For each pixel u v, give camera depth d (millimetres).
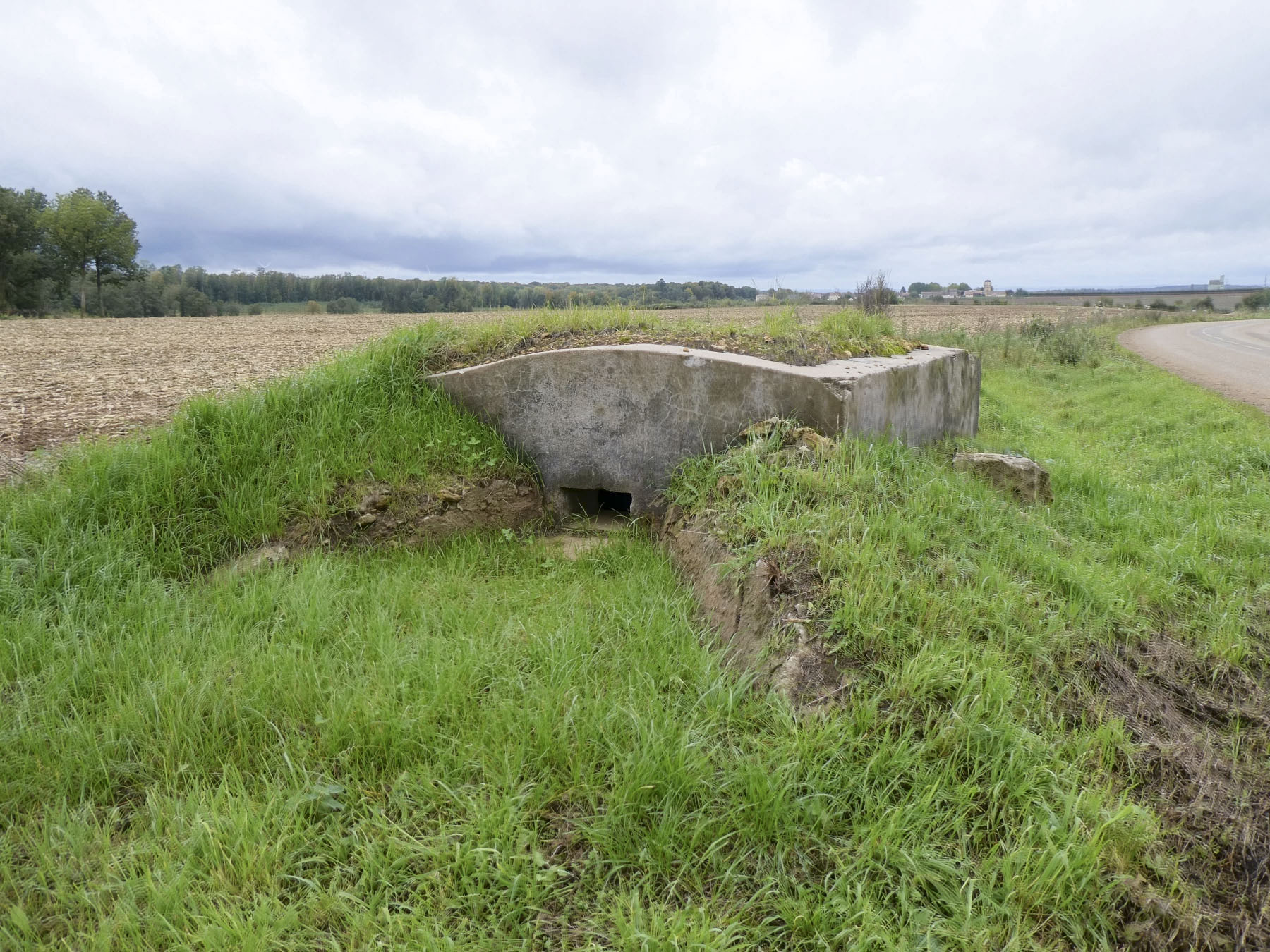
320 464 4871
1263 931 2309
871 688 2980
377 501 4805
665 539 4715
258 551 4527
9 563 3934
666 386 5000
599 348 5137
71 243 66125
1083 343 20562
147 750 2891
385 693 3100
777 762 2705
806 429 4562
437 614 3912
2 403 9164
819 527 3721
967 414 7582
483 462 5242
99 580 4020
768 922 2248
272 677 3186
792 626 3205
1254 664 3633
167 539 4449
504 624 3799
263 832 2467
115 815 2621
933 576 3615
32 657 3436
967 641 3232
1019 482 5422
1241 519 5734
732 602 3582
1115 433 10195
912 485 4496
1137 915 2305
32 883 2344
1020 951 2170
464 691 3115
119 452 4844
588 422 5234
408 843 2424
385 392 5590
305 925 2217
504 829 2434
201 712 3055
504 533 5020
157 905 2236
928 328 27156
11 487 4727
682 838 2469
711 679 3203
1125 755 2873
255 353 17906
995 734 2779
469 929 2201
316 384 5598
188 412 5148
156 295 83312
